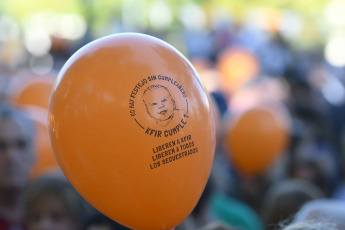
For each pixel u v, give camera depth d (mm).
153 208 1805
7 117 3648
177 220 1871
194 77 1838
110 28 14227
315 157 4629
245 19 14297
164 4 14672
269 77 10625
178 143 1764
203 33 13094
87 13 14523
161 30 12766
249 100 7660
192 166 1799
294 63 9219
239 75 9734
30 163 3715
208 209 3627
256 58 11102
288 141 5426
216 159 5359
